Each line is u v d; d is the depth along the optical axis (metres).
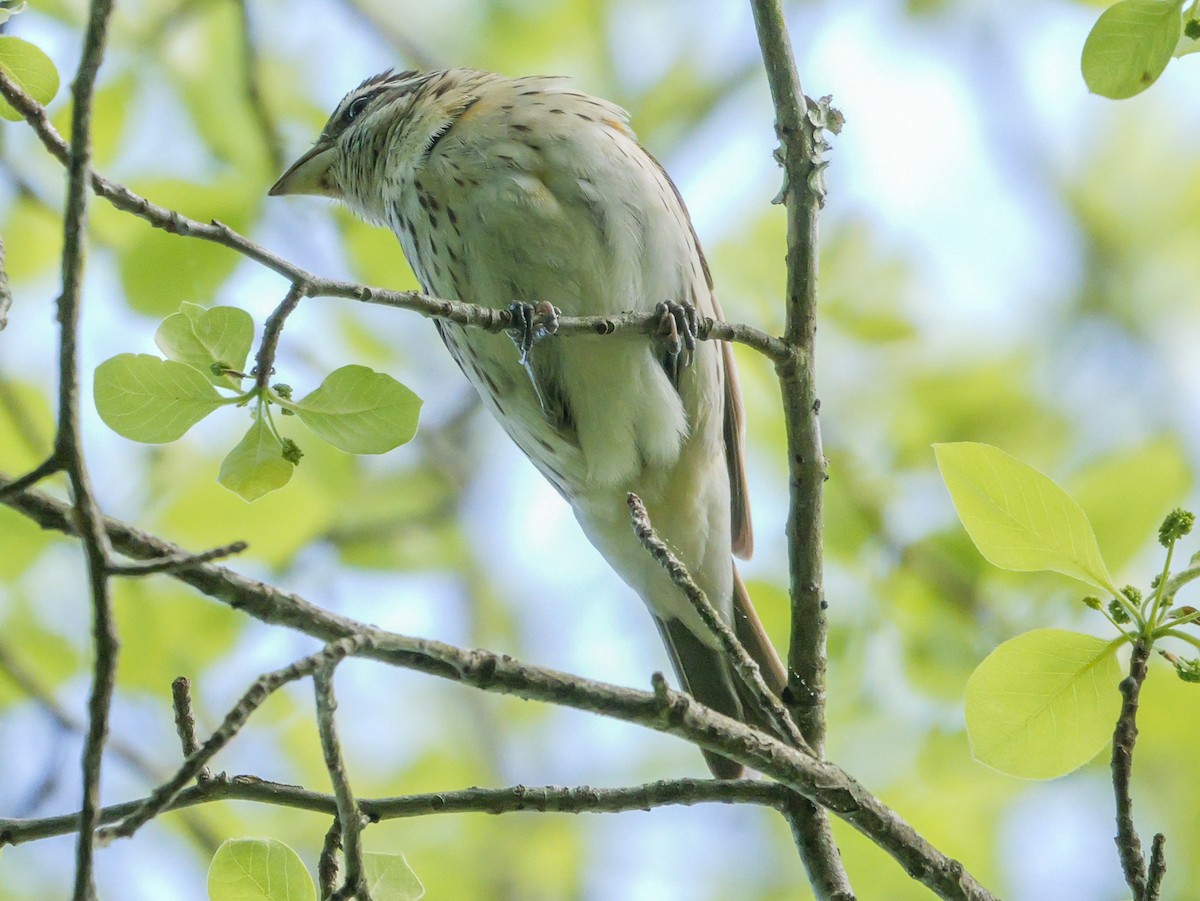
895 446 11.85
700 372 8.98
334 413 5.44
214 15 11.66
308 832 11.67
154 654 10.75
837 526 11.34
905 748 10.97
